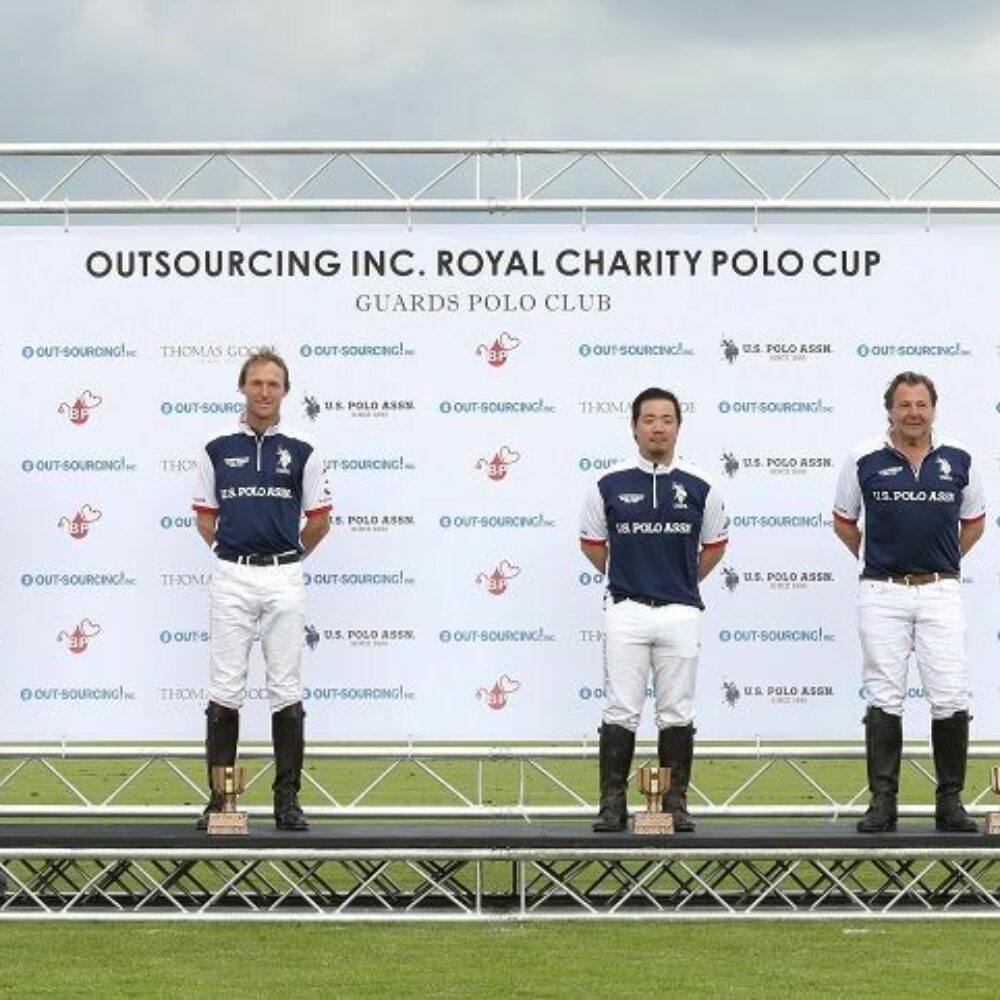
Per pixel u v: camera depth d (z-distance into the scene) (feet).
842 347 57.72
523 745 72.54
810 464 57.77
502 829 51.93
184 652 57.88
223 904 54.34
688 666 52.70
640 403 52.80
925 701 58.18
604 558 53.88
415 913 50.78
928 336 57.77
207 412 57.72
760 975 42.86
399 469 57.67
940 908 52.11
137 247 57.62
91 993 40.96
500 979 42.39
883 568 52.65
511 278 57.57
